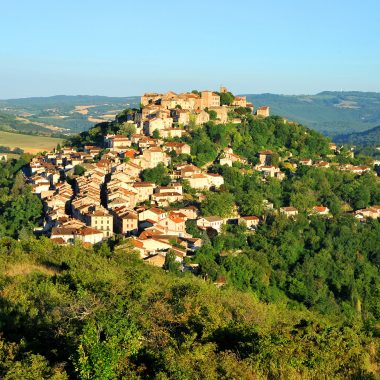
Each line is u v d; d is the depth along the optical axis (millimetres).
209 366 49594
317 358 53406
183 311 66312
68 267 95750
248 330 60406
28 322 62969
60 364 50906
